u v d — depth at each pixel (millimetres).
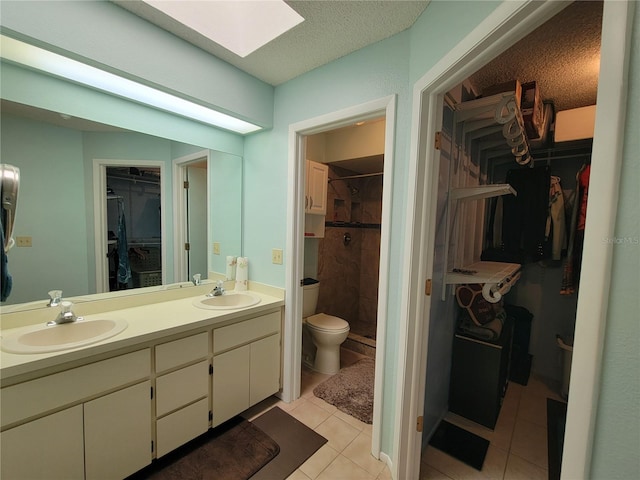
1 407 1045
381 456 1647
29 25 1148
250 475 1522
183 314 1710
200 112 1919
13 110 1397
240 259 2350
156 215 1971
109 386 1304
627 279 484
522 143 1769
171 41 1586
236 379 1856
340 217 3523
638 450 473
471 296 2029
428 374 1666
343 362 2896
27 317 1432
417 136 1312
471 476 1577
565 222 2477
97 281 1719
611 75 500
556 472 1603
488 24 855
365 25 1443
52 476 1170
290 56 1750
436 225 1492
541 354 2771
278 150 2146
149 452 1456
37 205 1497
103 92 1654
